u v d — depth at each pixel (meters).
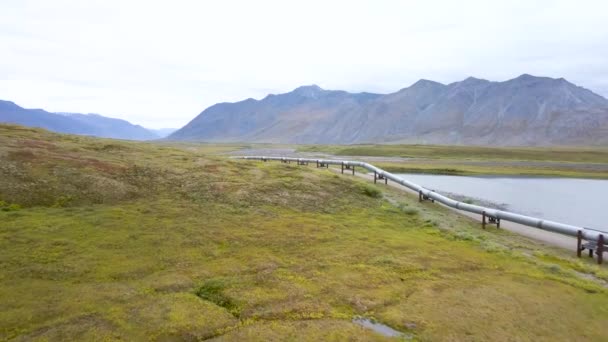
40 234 17.34
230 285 14.12
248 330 11.17
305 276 15.38
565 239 25.92
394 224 26.03
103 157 32.53
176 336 10.62
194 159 39.09
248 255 17.36
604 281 17.36
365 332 11.30
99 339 10.16
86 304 11.91
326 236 21.16
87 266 14.65
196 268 15.47
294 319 11.98
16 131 38.03
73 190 23.91
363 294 13.95
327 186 34.75
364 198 33.47
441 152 144.38
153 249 16.97
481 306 13.32
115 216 20.91
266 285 14.34
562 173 85.50
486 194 55.28
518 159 130.12
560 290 15.20
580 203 50.31
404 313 12.62
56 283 13.16
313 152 147.50
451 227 26.64
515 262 18.86
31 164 26.17
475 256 19.38
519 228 28.80
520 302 13.79
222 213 23.89
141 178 28.86
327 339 10.84
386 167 83.94
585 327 12.19
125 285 13.44
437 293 14.31
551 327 12.07
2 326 10.45
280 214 25.38
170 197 26.09
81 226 18.89
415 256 18.59
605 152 159.62
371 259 17.73
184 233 19.34
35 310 11.35
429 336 11.28
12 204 20.97
